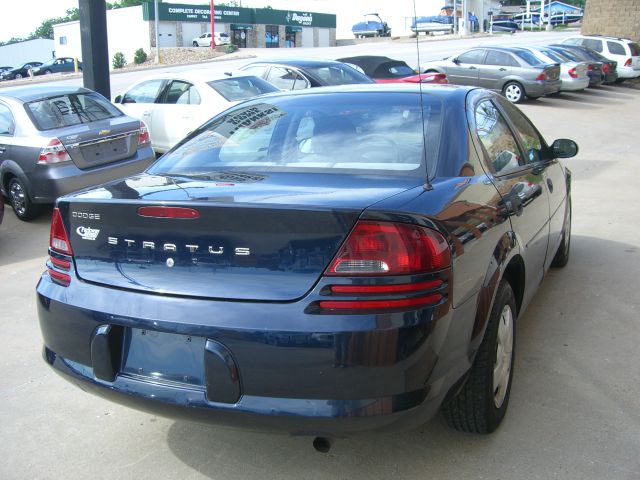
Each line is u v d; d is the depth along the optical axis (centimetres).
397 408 245
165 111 1052
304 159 329
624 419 334
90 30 1063
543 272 446
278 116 369
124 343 274
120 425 346
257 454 316
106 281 277
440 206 269
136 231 270
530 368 390
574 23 8362
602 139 1400
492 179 336
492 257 297
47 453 321
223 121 388
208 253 256
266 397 249
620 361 398
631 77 2477
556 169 488
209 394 254
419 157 313
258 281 250
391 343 241
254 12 6600
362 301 242
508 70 1938
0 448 326
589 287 523
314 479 295
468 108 352
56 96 850
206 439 330
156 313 260
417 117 341
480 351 296
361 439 324
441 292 251
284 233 247
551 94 2155
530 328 448
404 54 3825
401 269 243
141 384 267
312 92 394
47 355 301
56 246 297
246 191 280
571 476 289
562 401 353
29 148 791
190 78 1041
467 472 295
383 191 275
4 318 504
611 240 661
